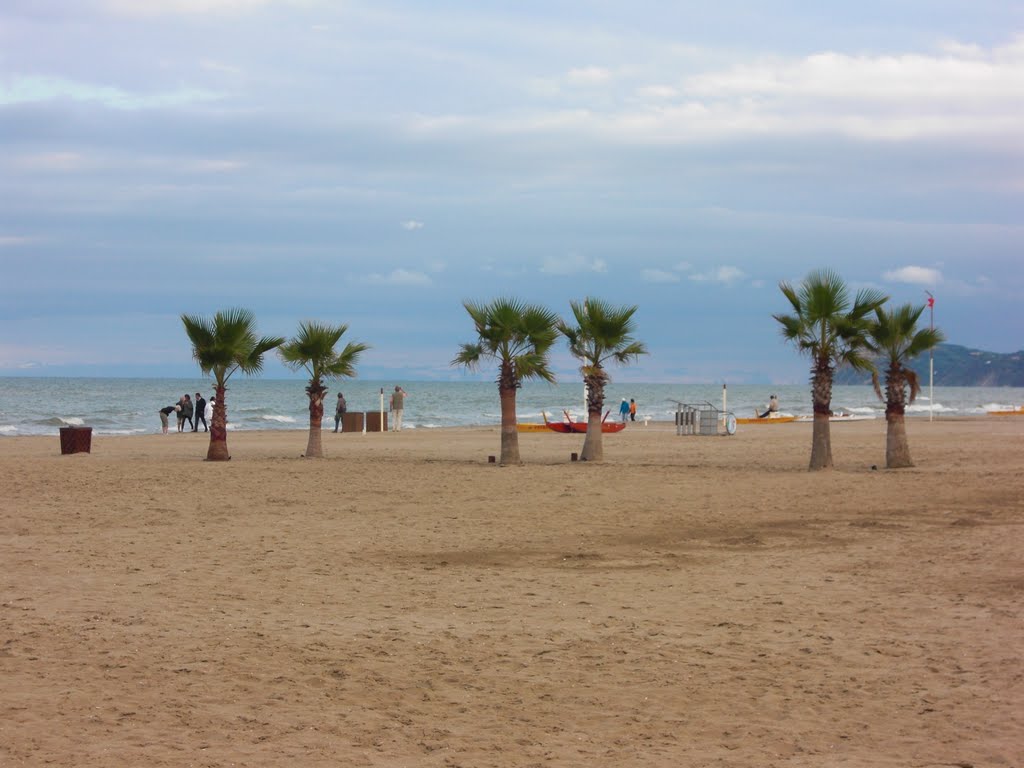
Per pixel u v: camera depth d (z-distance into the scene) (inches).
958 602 404.5
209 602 407.5
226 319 1112.8
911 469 1010.1
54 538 573.0
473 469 1019.3
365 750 242.5
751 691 291.3
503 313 1072.8
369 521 651.5
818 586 442.3
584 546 555.5
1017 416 2849.4
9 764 227.0
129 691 286.2
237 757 235.8
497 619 381.4
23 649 329.1
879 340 1027.3
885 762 234.5
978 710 271.0
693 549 545.6
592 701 282.8
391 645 341.7
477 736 253.8
